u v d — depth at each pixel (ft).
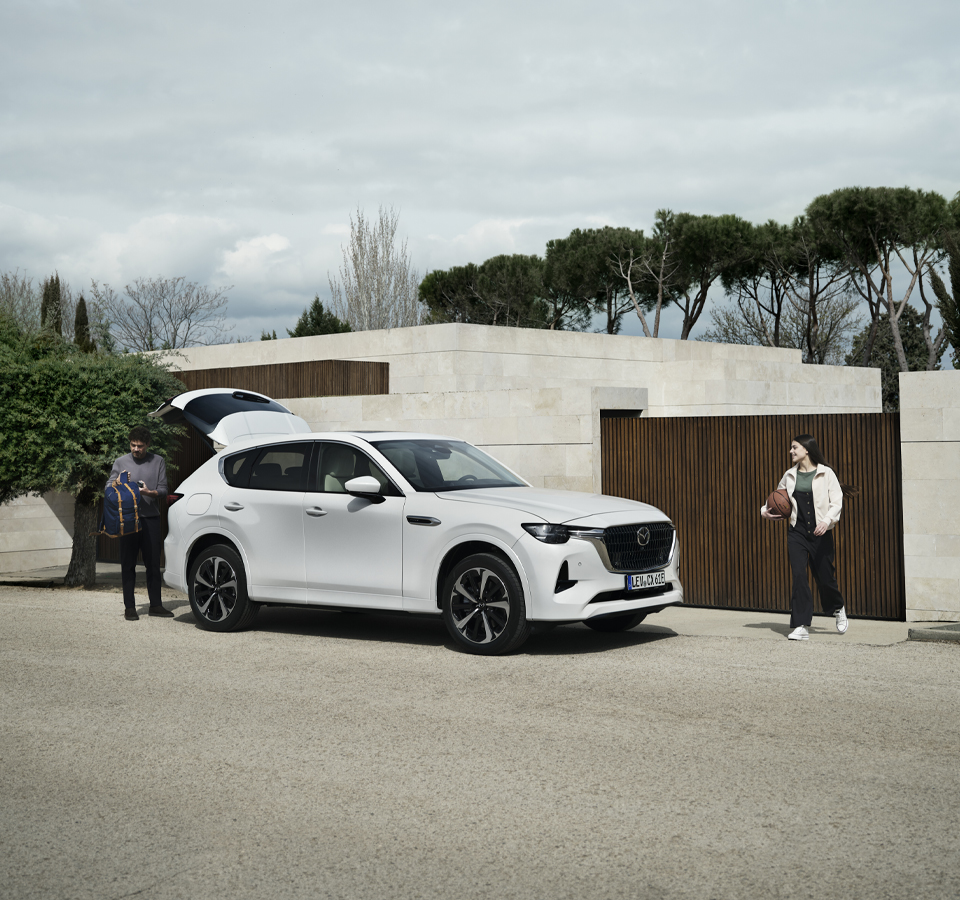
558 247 170.91
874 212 129.59
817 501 29.40
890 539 36.94
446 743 19.26
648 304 165.17
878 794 16.02
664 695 22.68
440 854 14.01
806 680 24.00
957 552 34.83
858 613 37.55
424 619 35.45
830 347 159.53
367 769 17.81
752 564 40.11
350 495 30.48
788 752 18.30
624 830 14.71
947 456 34.96
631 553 28.32
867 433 37.35
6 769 18.28
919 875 12.99
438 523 28.73
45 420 44.83
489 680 24.54
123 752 19.17
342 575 30.32
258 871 13.55
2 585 51.83
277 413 48.78
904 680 23.90
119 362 47.44
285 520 31.48
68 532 65.82
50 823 15.57
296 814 15.69
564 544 27.09
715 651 27.89
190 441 54.19
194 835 14.92
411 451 31.60
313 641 30.71
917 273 134.51
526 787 16.69
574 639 30.37
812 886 12.73
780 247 148.66
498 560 27.58
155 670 26.43
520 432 45.11
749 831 14.57
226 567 32.76
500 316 172.14
